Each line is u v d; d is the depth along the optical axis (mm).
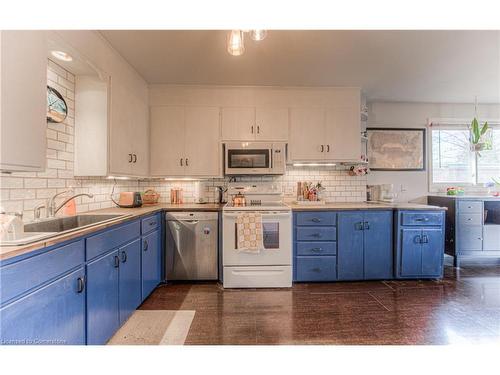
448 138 4055
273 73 2949
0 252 1010
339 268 2971
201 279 2992
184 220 2967
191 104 3301
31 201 1820
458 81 3188
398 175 3945
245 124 3328
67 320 1343
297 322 2135
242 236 2789
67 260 1347
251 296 2631
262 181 3613
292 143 3340
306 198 3416
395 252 3008
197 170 3299
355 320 2162
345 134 3357
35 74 1424
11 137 1274
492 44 2352
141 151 3029
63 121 2127
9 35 1256
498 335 1945
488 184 4035
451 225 3598
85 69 2139
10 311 1026
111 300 1796
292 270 2930
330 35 2201
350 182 3676
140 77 3008
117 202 2975
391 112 3936
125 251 2018
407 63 2723
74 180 2277
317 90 3352
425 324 2098
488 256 3537
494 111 4078
